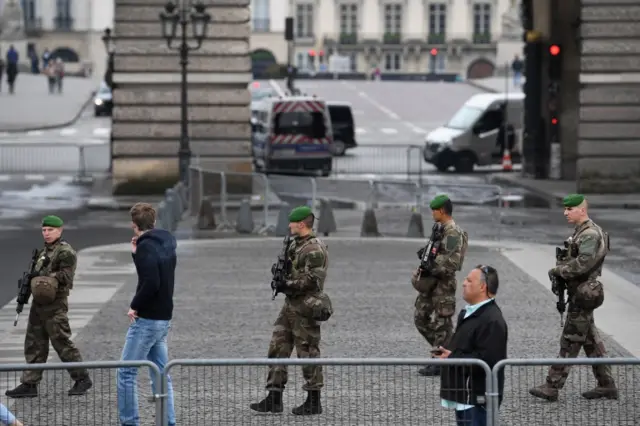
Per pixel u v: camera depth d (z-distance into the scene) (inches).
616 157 4229.8
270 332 1948.8
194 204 3703.3
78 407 1347.2
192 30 4028.1
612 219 3617.1
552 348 1827.0
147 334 1397.6
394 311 2130.9
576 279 1517.0
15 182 4808.1
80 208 3949.3
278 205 3654.0
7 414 1217.4
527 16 5044.3
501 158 5629.9
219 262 2716.5
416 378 1382.9
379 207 3412.9
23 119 7741.1
